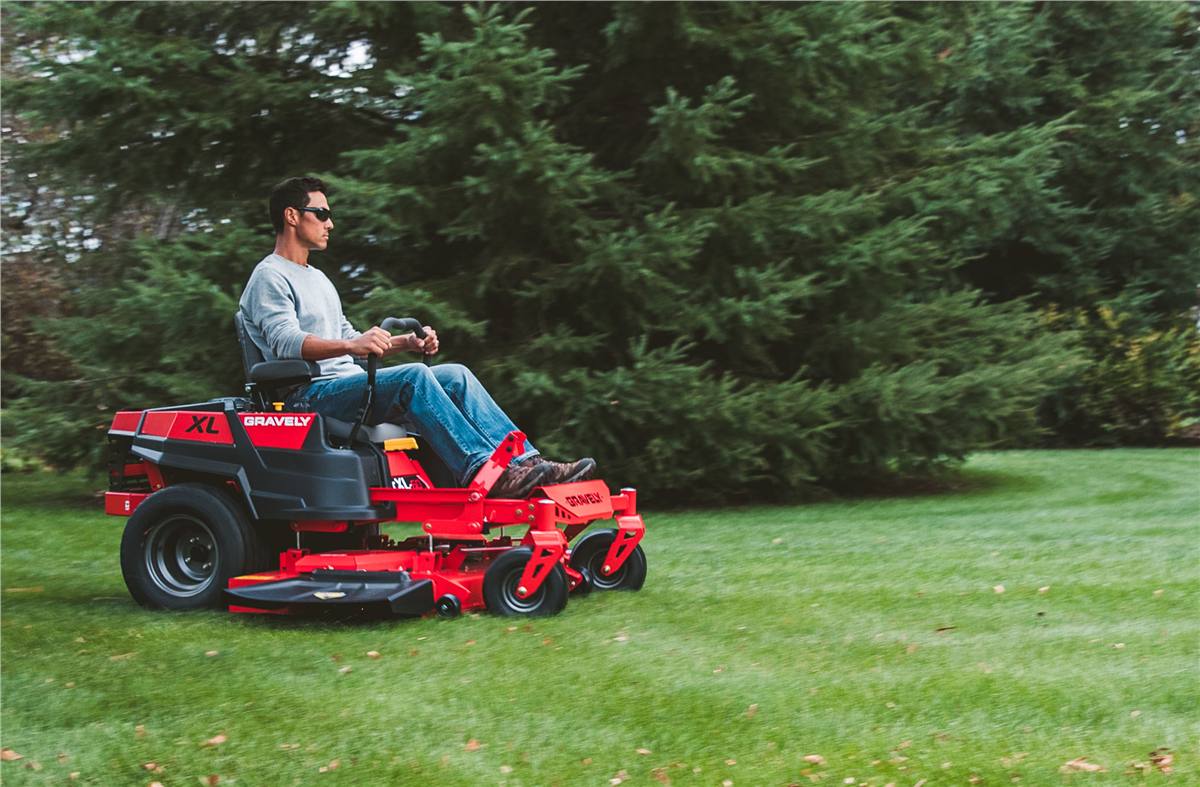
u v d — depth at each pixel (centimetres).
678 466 941
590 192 883
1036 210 1586
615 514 519
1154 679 354
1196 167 1750
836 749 295
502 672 369
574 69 869
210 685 361
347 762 291
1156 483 1039
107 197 1043
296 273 500
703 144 888
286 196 500
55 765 294
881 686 349
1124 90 1705
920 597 496
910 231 936
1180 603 477
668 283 891
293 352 478
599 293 911
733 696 339
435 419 470
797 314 1007
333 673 372
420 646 408
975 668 371
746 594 505
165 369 959
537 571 450
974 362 1043
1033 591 508
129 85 886
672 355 892
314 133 1004
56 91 912
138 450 506
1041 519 794
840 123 1007
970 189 997
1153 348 1622
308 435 477
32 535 776
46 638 432
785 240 943
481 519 462
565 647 402
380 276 885
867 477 1126
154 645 418
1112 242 1723
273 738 310
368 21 889
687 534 757
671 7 884
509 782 278
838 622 444
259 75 954
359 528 502
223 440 490
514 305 946
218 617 471
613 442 893
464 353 927
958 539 694
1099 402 1628
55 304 1547
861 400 961
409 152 868
